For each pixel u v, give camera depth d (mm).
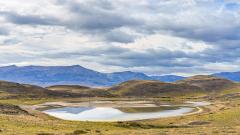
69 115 153625
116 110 179875
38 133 61406
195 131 63312
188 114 153625
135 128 87125
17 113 123938
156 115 152375
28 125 77812
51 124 83625
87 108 192750
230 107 171750
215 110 165250
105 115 154125
